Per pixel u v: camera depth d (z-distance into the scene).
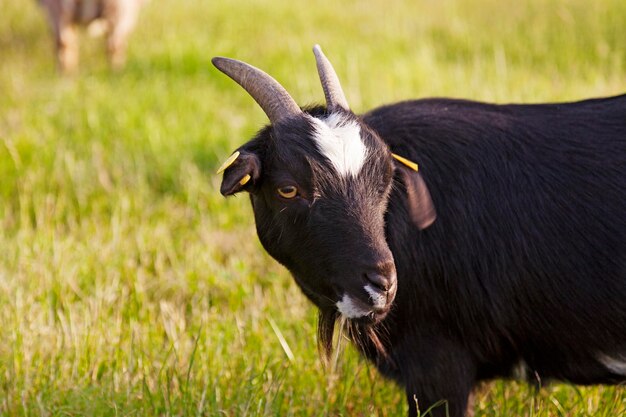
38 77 15.67
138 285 8.90
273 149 5.75
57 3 15.77
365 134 5.79
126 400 6.98
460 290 6.16
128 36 17.47
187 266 9.48
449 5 18.33
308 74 14.11
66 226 10.47
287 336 8.06
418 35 16.38
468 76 13.70
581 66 14.50
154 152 11.77
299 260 5.93
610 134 6.14
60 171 11.31
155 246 9.82
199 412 6.69
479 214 6.11
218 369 7.44
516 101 12.30
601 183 6.01
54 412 6.87
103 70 15.88
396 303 6.16
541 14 16.92
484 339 6.29
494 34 16.11
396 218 6.05
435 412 6.36
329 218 5.64
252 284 9.22
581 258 5.98
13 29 18.86
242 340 7.84
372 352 6.45
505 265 6.09
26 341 7.73
